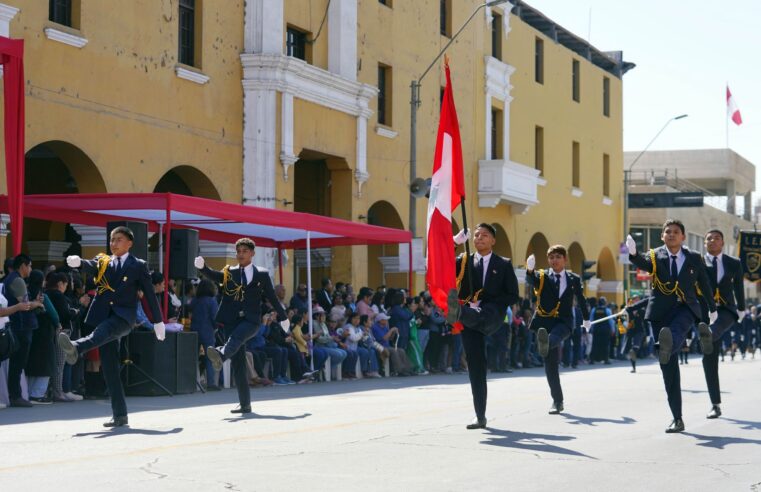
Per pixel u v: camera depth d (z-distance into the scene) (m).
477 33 34.69
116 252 10.71
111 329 10.54
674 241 10.71
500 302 10.62
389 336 22.83
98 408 13.62
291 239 22.75
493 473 8.08
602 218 45.59
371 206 29.94
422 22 31.36
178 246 16.58
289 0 25.28
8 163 15.26
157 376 15.66
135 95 21.02
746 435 10.70
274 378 19.16
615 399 15.23
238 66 24.03
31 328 13.75
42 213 17.52
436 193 10.70
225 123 23.61
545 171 39.84
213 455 8.90
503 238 36.69
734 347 33.34
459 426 11.29
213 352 12.10
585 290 43.19
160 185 25.19
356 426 11.27
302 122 25.34
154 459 8.64
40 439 10.02
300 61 24.64
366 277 28.56
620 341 33.50
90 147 19.88
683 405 14.30
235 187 23.94
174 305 17.11
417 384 19.64
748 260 29.19
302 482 7.56
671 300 10.68
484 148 35.09
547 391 17.05
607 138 46.31
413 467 8.32
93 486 7.33
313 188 28.06
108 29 20.31
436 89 32.09
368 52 28.52
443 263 10.53
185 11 22.80
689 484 7.78
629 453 9.31
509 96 36.66
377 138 29.00
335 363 20.98
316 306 21.08
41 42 18.75
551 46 40.72
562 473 8.15
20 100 15.32
